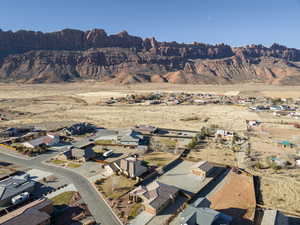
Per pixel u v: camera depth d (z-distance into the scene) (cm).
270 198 4269
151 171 5256
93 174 5134
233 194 4388
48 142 7031
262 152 6631
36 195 4259
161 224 3488
